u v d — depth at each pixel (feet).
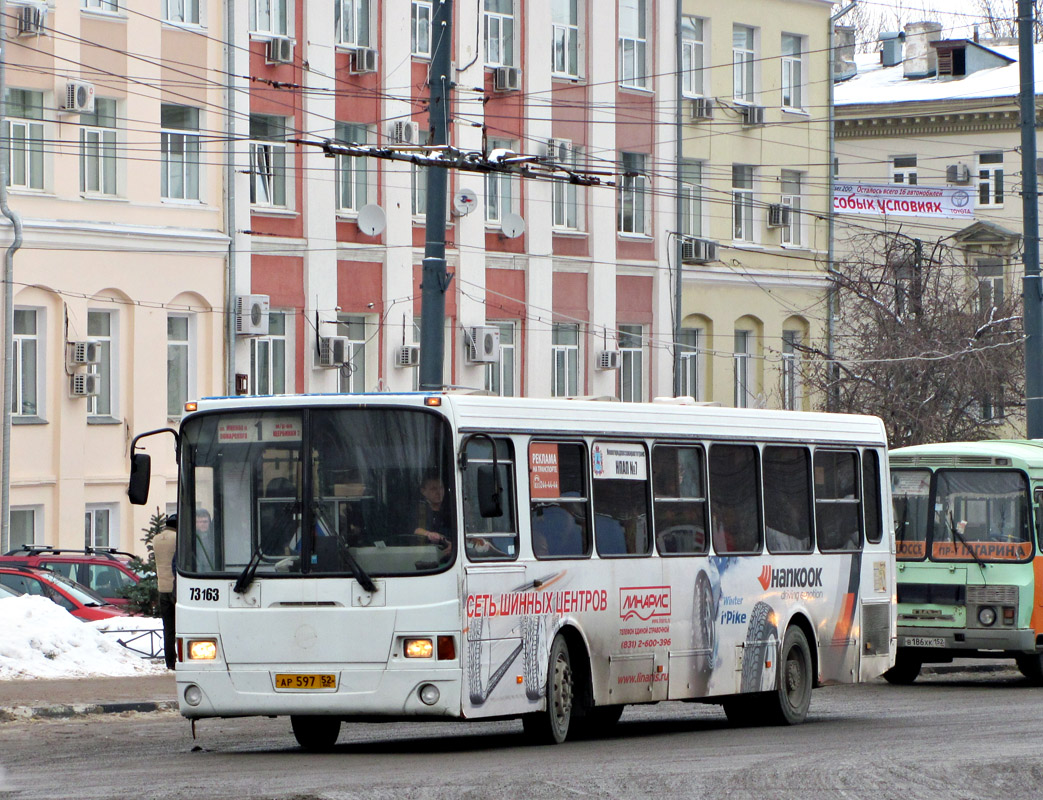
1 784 59.77
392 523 67.21
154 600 124.77
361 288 180.04
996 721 88.43
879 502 96.07
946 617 115.34
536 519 71.56
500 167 106.83
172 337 165.99
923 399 204.95
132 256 161.17
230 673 67.92
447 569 66.54
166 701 90.74
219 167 168.25
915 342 204.74
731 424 84.43
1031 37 153.38
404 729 86.02
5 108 151.64
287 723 87.61
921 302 214.28
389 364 181.98
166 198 165.07
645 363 210.59
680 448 80.89
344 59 177.37
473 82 187.52
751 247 224.53
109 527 160.76
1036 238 153.07
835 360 208.13
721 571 82.43
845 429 93.45
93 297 158.40
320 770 63.10
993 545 114.52
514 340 195.00
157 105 162.91
